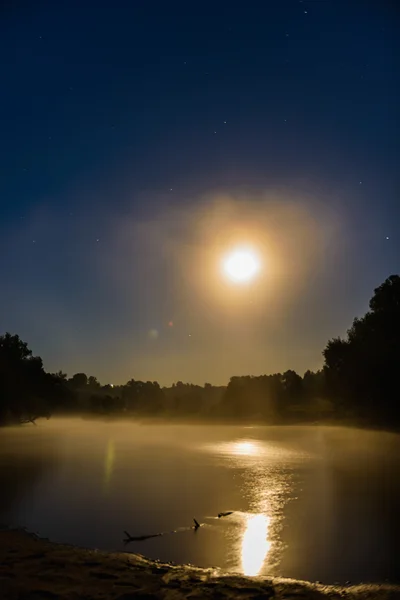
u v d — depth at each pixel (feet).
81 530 53.42
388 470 106.83
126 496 73.77
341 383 208.44
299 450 159.63
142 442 201.46
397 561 42.19
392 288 209.05
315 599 30.17
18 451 157.79
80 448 168.45
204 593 30.78
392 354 184.96
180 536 50.90
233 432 272.31
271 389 463.83
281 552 44.98
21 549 40.70
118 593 30.25
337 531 52.90
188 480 91.25
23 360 296.92
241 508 65.36
